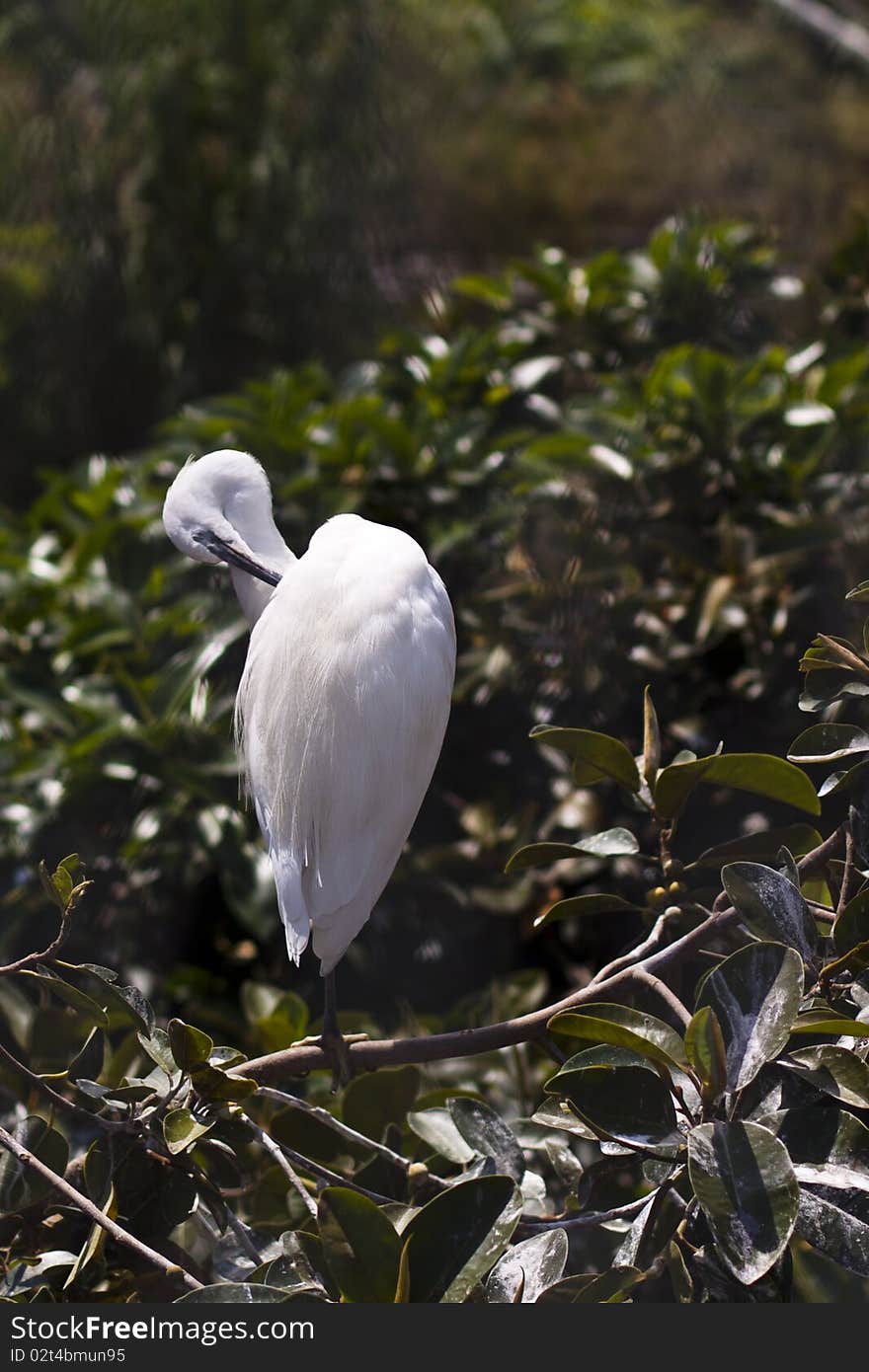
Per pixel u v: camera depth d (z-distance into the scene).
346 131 15.04
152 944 6.68
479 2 22.70
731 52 21.23
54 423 14.72
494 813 6.68
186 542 5.74
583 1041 4.98
